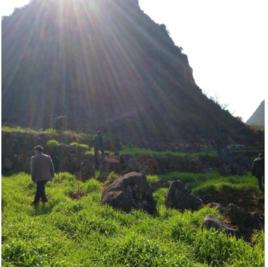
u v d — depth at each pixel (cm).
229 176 1909
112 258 667
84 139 2312
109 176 1534
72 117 3719
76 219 874
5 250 641
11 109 3844
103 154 1834
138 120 3762
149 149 2823
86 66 4331
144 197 1094
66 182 1420
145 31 5150
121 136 3369
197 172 2083
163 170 2033
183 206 1147
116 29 4875
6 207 997
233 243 756
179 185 1189
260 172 1442
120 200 1038
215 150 3112
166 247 715
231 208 998
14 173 1739
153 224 906
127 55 4616
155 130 3653
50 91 4009
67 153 1881
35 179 1102
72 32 4631
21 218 880
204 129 3966
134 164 1816
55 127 2870
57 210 987
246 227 955
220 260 716
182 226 846
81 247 739
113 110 3959
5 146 1869
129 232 814
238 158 2478
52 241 732
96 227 836
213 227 842
